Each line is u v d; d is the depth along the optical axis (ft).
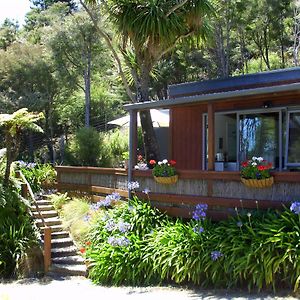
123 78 38.65
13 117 30.86
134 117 29.43
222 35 79.82
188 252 21.98
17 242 28.84
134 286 23.13
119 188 30.91
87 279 26.00
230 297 19.36
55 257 28.71
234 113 34.78
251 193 22.95
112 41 42.93
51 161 66.59
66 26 65.41
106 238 26.43
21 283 25.96
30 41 87.81
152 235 24.41
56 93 71.56
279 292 19.25
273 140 32.45
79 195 36.14
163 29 34.78
